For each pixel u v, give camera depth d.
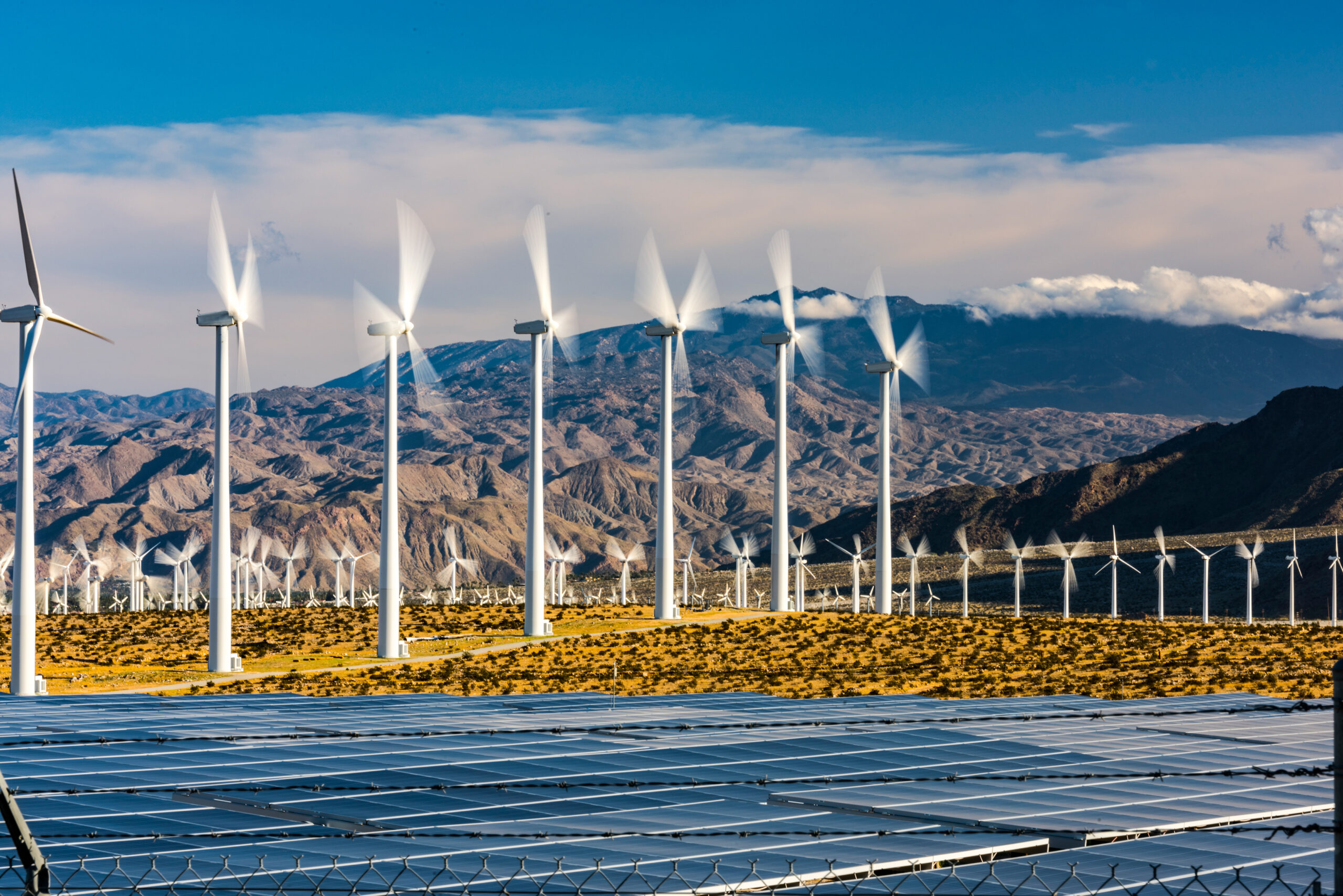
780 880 34.72
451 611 186.25
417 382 131.50
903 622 166.62
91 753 57.12
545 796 47.75
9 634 168.12
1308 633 161.88
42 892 19.03
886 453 172.75
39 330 100.06
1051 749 59.59
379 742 61.50
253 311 118.19
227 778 50.72
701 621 166.38
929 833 40.28
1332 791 48.97
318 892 33.47
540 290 146.25
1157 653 142.62
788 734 64.62
